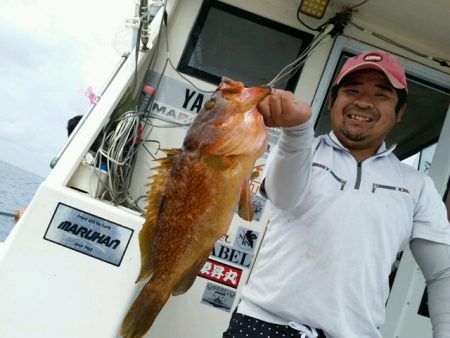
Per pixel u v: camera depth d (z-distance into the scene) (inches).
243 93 22.2
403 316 52.9
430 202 31.1
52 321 34.6
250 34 55.7
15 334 34.2
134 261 35.5
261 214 50.0
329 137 32.6
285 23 55.6
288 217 30.0
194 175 21.6
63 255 35.4
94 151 44.8
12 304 34.4
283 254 29.1
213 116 21.9
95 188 42.0
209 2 55.7
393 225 29.2
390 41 56.3
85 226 35.9
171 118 52.2
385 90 32.4
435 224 30.3
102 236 35.8
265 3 56.1
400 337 52.4
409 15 51.9
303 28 55.6
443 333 27.8
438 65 56.7
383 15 53.8
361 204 28.9
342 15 53.9
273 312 28.0
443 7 48.2
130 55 49.5
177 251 21.4
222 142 21.4
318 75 54.8
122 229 35.8
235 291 48.7
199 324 47.7
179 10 55.2
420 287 53.4
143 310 20.4
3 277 34.4
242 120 21.5
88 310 34.9
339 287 27.1
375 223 28.7
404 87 32.9
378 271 28.2
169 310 47.7
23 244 35.1
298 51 55.4
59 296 34.9
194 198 21.5
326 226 28.4
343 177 30.3
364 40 55.9
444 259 29.6
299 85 54.6
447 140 57.3
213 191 21.3
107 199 44.4
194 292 48.4
